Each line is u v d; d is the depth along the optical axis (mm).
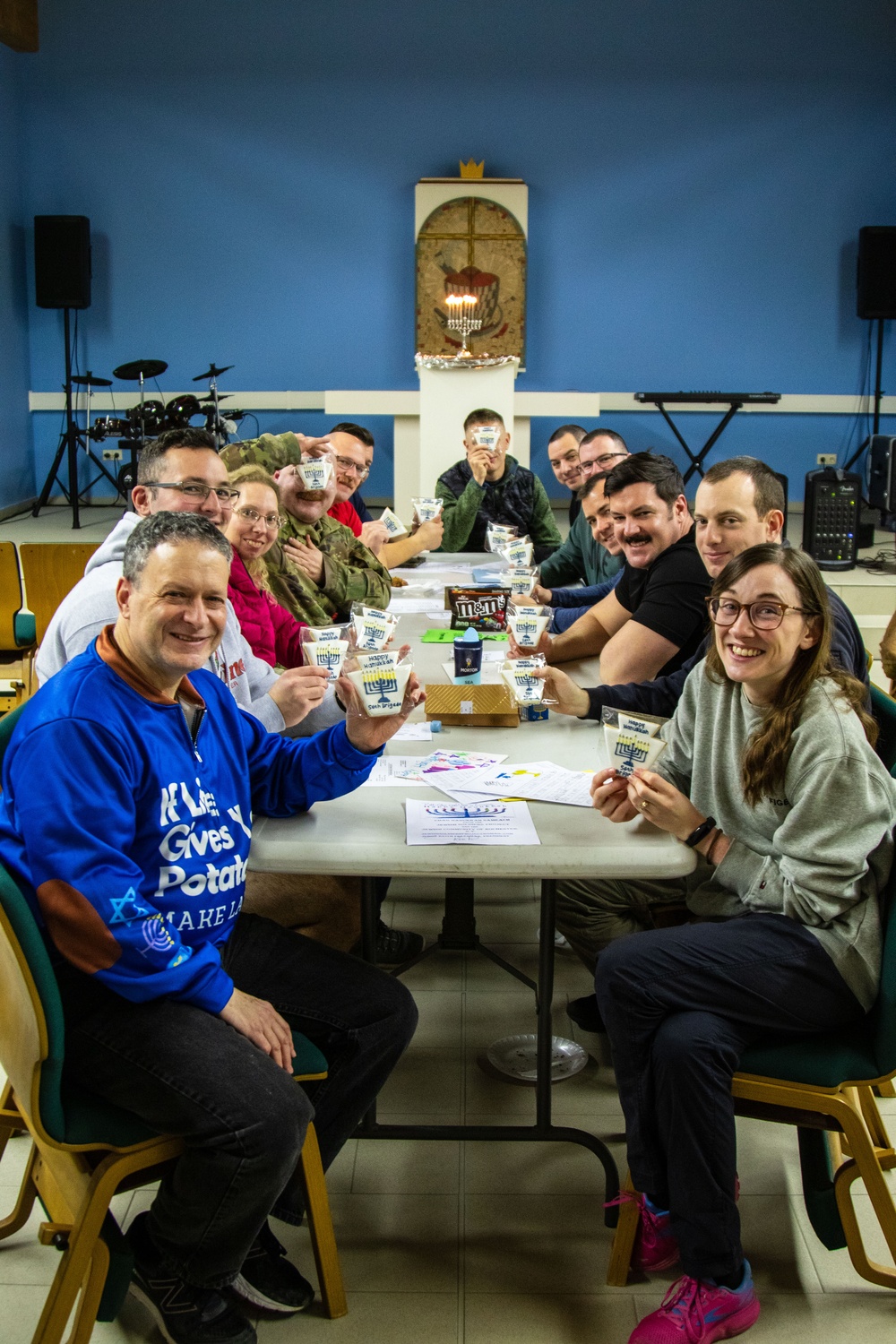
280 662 3102
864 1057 1708
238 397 9727
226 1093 1526
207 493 2395
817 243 9523
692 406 9758
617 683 2756
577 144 9398
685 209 9492
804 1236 1987
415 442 7996
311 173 9438
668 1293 1766
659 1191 1746
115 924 1518
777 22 9203
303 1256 1937
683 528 2916
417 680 1909
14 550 4137
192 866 1675
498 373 5980
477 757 2205
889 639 3812
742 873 1839
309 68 9281
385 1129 2098
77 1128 1522
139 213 9469
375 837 1808
